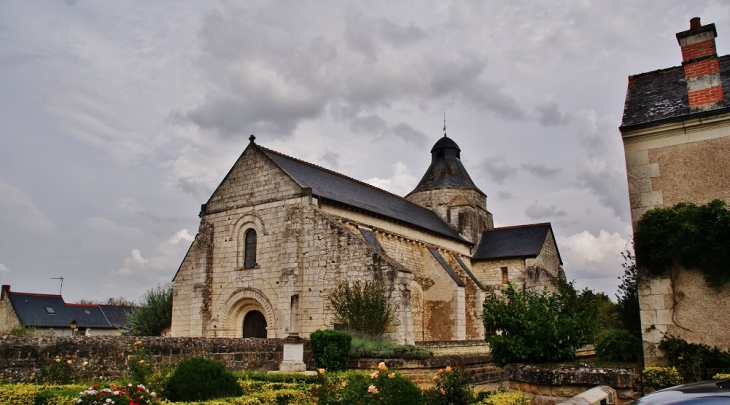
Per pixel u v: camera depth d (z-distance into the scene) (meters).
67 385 11.63
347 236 23.05
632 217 12.19
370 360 18.55
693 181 11.71
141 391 8.70
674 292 11.35
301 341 19.06
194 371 10.77
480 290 33.03
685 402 5.17
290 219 24.56
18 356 12.41
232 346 17.34
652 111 12.77
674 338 11.10
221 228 27.23
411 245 30.31
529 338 11.77
